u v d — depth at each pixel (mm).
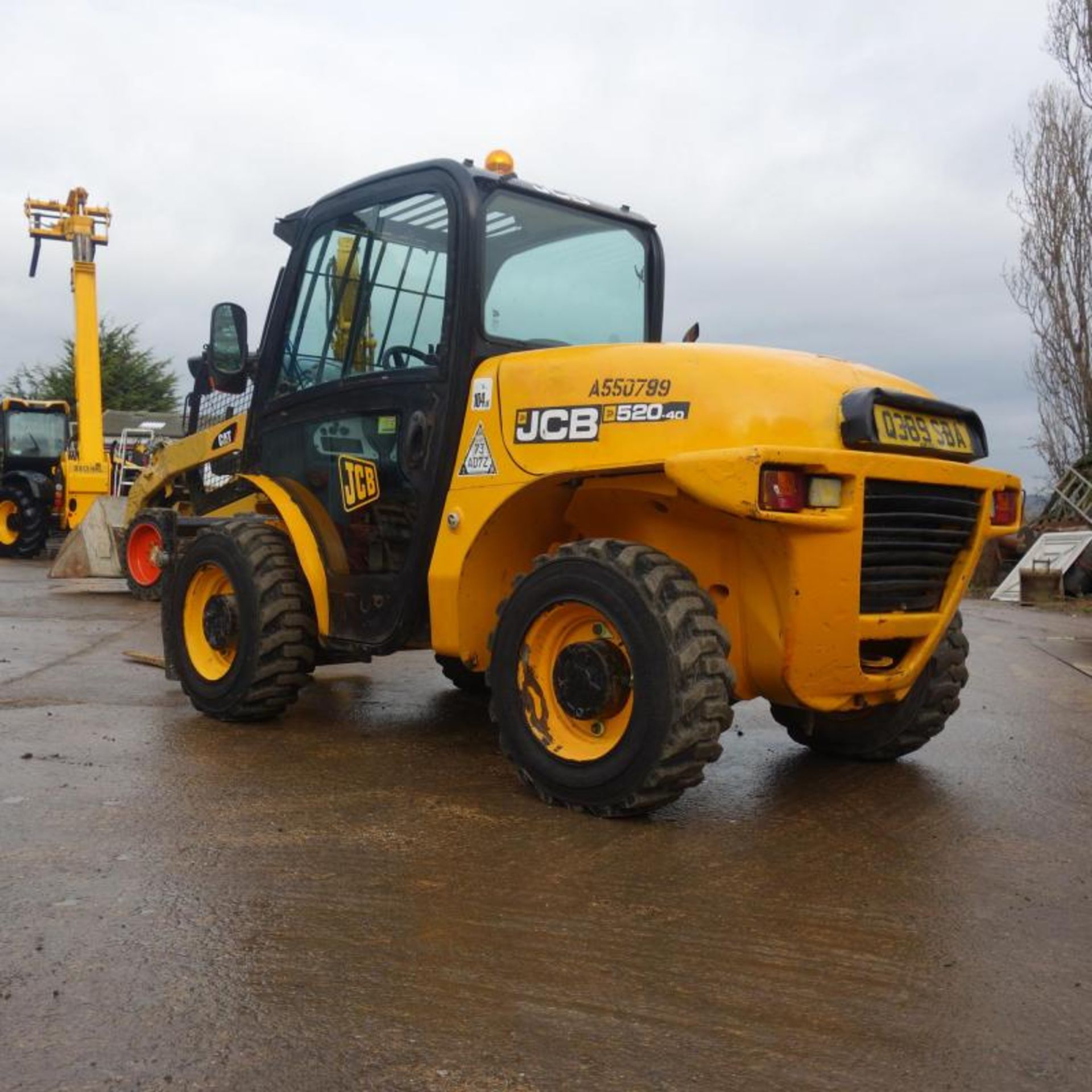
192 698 5066
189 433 9781
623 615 3436
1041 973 2490
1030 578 13281
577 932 2662
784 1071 2047
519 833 3406
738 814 3699
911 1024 2238
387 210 4566
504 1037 2150
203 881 2949
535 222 4480
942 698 4266
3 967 2414
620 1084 1993
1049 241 19922
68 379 39344
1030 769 4434
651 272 5023
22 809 3562
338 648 4637
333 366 4805
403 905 2812
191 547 5094
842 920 2781
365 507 4547
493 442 3965
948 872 3160
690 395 3453
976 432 3955
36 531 17062
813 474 3297
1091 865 3246
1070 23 19438
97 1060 2043
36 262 15578
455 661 5707
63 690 5727
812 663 3508
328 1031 2162
